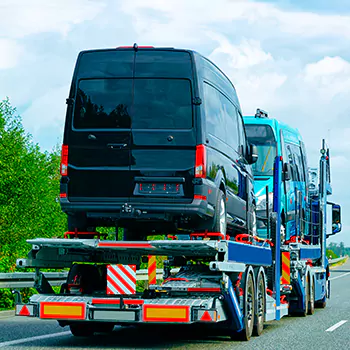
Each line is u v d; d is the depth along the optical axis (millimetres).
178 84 18078
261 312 21953
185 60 18172
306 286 29516
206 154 17969
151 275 19953
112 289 18156
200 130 17859
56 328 22984
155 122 17984
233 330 20141
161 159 17812
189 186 17703
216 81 19891
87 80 18391
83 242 18078
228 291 18328
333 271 92000
